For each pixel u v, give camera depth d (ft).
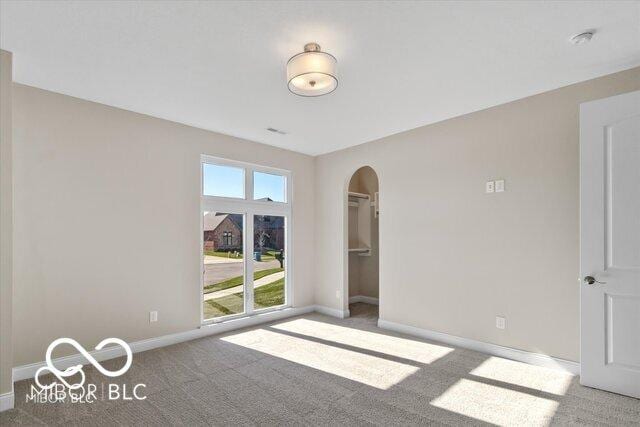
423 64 8.70
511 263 10.93
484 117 11.66
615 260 8.41
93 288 10.71
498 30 7.28
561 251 9.96
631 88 8.96
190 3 6.41
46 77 9.30
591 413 7.65
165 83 9.70
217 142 14.01
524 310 10.62
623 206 8.30
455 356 11.10
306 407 7.99
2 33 7.31
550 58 8.43
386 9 6.61
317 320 15.62
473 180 11.87
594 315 8.70
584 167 8.82
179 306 12.68
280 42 7.72
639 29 7.22
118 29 7.21
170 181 12.60
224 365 10.41
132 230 11.59
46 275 9.88
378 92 10.30
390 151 14.46
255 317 14.92
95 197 10.84
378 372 9.90
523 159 10.75
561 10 6.63
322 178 17.48
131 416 7.59
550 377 9.46
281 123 13.01
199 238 13.33
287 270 16.69
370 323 15.12
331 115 12.17
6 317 7.84
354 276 20.01
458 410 7.86
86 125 10.74
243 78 9.41
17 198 9.50
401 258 13.88
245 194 15.11
